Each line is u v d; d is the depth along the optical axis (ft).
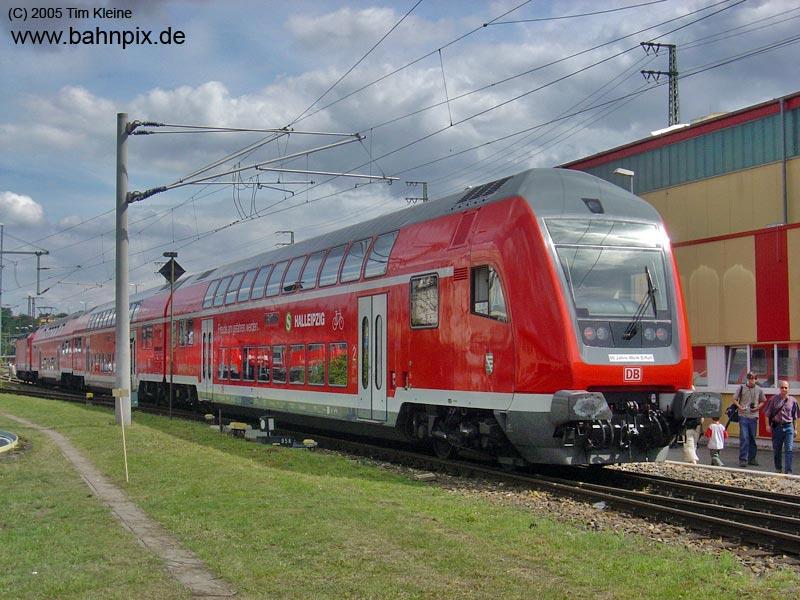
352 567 22.67
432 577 21.77
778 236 60.49
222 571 22.22
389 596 20.24
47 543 25.46
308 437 62.59
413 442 51.60
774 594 21.03
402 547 24.81
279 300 66.80
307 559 23.44
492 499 36.60
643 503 33.55
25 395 127.65
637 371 39.73
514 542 25.77
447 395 44.93
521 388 39.63
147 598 20.01
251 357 72.02
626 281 41.06
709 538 29.66
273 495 33.14
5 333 333.83
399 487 37.32
